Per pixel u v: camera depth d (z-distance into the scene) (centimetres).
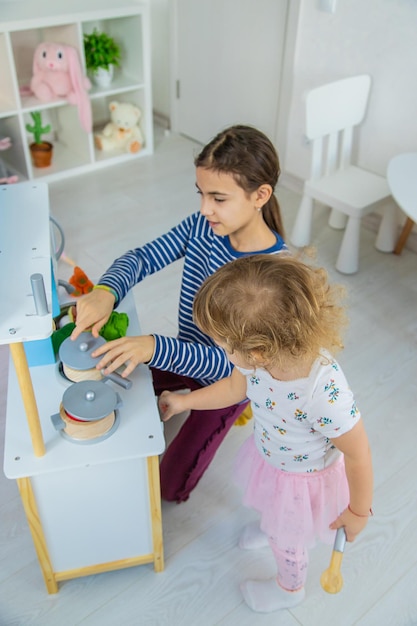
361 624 120
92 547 116
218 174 96
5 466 92
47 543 111
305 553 114
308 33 236
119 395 101
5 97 254
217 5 267
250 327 76
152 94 341
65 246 229
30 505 101
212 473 149
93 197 265
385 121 226
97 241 234
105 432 97
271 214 111
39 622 118
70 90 263
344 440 86
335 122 220
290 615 121
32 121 296
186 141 324
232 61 276
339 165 246
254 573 128
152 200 265
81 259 223
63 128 297
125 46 288
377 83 222
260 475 110
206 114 307
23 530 135
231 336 78
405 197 175
